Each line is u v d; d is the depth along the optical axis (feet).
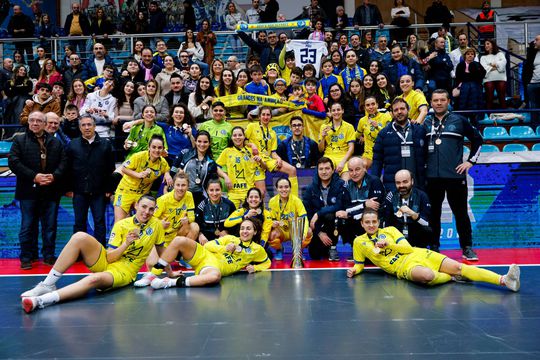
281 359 11.86
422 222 23.68
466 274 19.62
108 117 31.63
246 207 26.05
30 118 26.07
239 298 18.24
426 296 17.98
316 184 27.68
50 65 40.45
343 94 32.76
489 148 34.17
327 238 26.81
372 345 12.76
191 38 44.80
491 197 30.71
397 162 25.45
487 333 13.61
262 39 41.73
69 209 31.24
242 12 64.34
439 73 38.40
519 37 55.93
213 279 20.51
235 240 22.98
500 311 15.81
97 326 14.93
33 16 65.00
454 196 25.49
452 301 17.19
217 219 26.05
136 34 50.83
